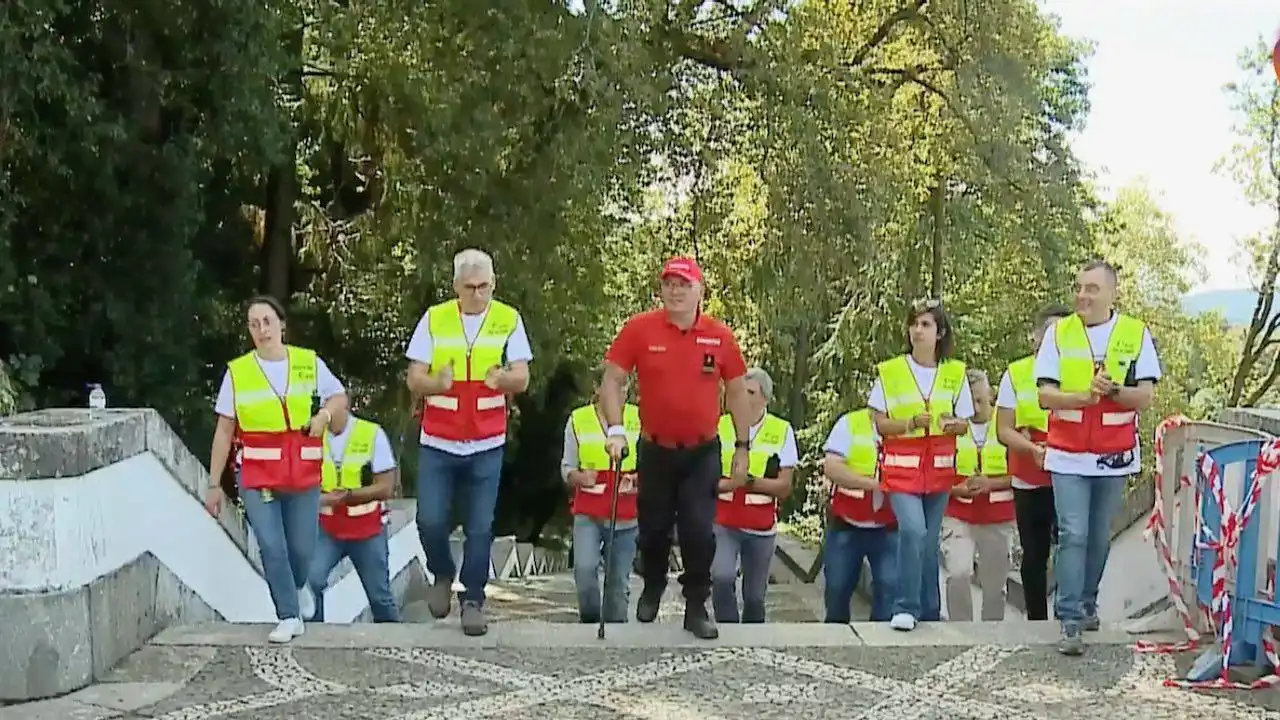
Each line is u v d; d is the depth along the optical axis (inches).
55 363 443.2
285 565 232.2
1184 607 230.1
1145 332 221.8
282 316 235.1
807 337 840.3
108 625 209.2
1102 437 220.7
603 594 268.4
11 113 386.6
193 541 255.3
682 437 224.2
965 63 704.4
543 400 776.3
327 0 509.7
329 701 194.7
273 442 230.4
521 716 188.4
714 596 293.6
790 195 627.2
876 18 745.6
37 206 430.9
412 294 596.7
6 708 189.8
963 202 772.6
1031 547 264.7
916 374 249.0
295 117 570.3
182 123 461.1
